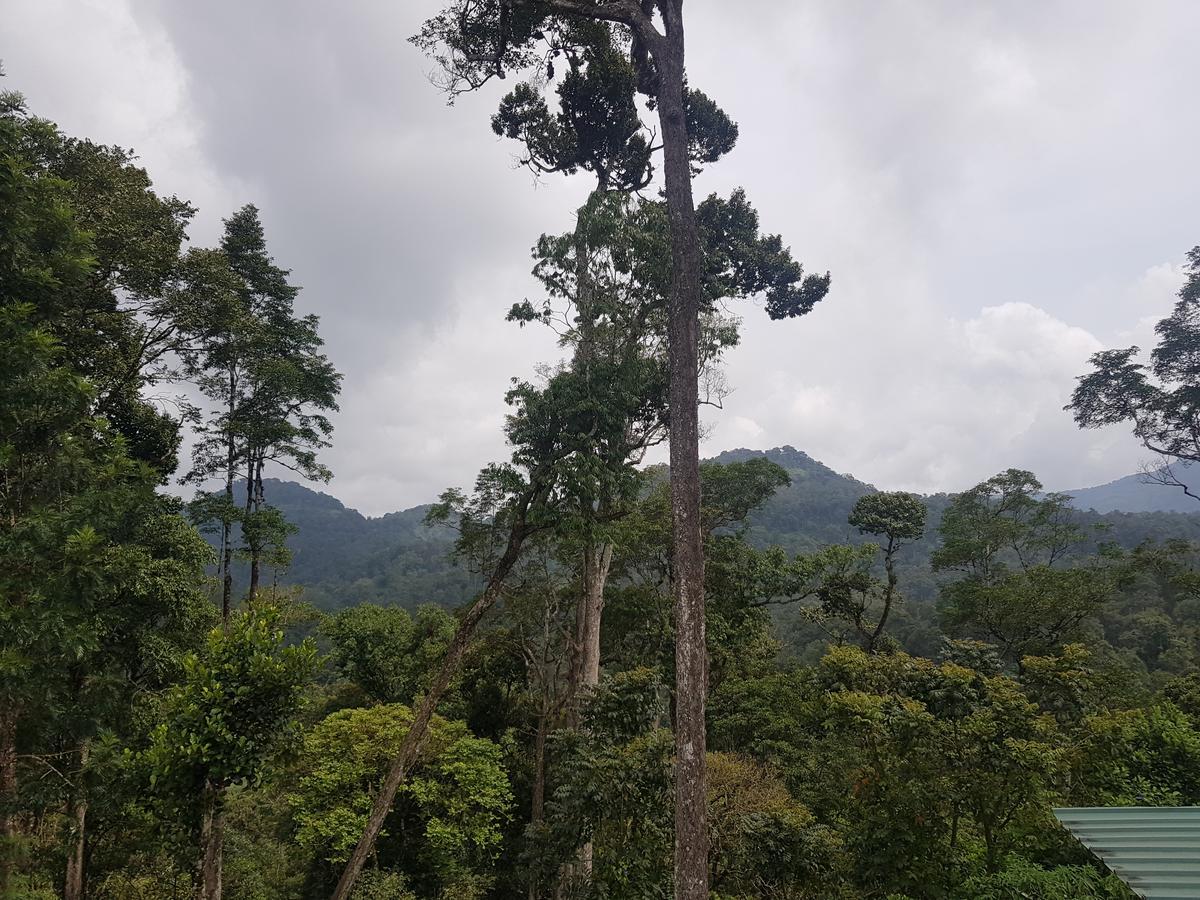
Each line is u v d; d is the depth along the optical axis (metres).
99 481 8.77
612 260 14.59
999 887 7.79
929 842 8.58
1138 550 20.28
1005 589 20.73
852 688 10.57
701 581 7.36
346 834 14.55
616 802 10.39
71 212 8.75
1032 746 8.08
